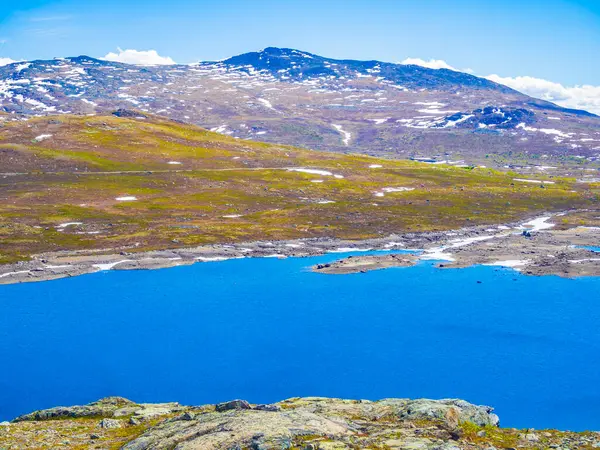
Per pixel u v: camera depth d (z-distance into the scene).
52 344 81.12
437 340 80.31
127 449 31.03
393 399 41.22
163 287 113.50
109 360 74.69
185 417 35.62
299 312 95.19
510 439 31.41
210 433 30.27
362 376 68.06
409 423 33.88
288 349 77.62
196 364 72.81
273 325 88.44
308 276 121.75
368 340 80.75
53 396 64.31
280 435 29.39
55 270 125.38
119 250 142.62
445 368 70.12
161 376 69.19
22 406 61.91
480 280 115.88
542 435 32.38
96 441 34.41
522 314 92.19
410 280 116.81
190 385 66.56
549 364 71.12
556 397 61.66
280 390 64.62
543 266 126.00
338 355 75.12
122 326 88.88
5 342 82.19
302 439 29.55
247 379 67.75
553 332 83.06
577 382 65.56
